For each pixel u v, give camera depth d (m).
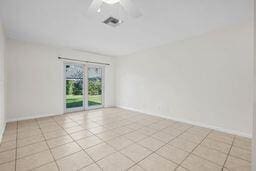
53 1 1.91
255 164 1.11
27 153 1.99
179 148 2.18
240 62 2.60
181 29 2.87
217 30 2.88
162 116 4.01
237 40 2.63
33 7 2.06
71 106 4.72
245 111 2.56
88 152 2.04
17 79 3.56
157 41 3.65
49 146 2.21
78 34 3.18
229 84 2.74
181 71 3.53
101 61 5.32
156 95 4.16
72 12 2.21
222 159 1.87
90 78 5.19
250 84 2.50
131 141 2.43
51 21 2.53
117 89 5.69
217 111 2.92
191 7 2.05
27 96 3.72
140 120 3.73
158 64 4.09
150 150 2.12
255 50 1.10
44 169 1.64
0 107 2.43
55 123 3.41
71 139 2.48
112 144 2.31
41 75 3.95
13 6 2.03
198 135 2.68
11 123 3.36
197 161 1.83
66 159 1.85
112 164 1.76
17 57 3.55
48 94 4.09
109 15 2.30
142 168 1.69
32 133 2.74
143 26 2.73
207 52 3.04
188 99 3.40
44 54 3.99
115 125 3.30
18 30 2.94
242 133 2.60
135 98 4.89
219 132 2.82
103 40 3.61
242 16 2.33
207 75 3.04
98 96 5.45
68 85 4.62
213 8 2.09
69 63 4.59
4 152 2.01
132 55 4.98
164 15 2.29
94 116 4.15
